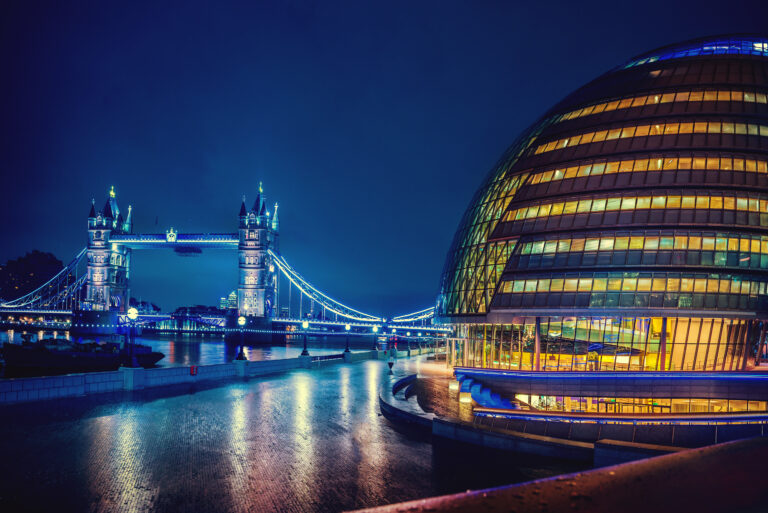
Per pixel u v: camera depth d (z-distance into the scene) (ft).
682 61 205.77
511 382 183.83
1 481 62.59
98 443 81.97
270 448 81.76
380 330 554.46
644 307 170.19
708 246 170.50
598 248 178.50
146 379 143.33
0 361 256.32
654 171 181.37
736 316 166.61
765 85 190.90
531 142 216.54
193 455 76.54
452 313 221.66
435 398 157.58
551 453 78.43
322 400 130.82
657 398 168.96
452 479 67.87
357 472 70.18
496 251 204.23
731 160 178.29
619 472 11.06
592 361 180.24
